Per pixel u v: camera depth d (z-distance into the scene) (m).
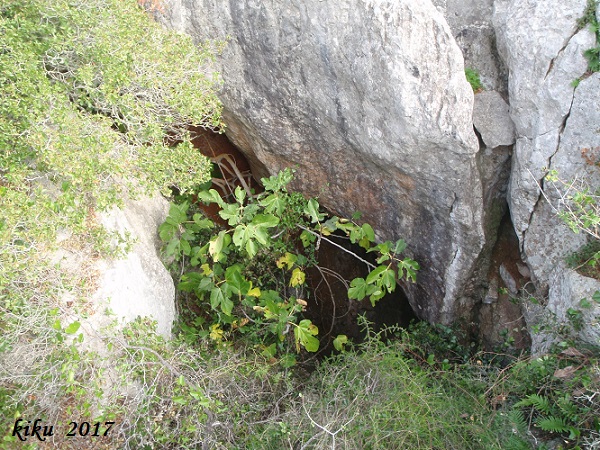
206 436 3.62
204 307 5.18
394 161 4.54
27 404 3.38
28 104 3.32
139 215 4.65
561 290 4.36
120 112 4.00
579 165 4.14
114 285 3.84
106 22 3.65
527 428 3.84
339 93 4.48
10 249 3.18
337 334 6.32
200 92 4.06
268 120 4.94
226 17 4.53
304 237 5.21
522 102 4.19
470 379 4.42
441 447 3.65
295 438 3.74
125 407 3.47
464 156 4.29
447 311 5.36
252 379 4.29
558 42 3.91
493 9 4.37
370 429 3.65
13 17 3.59
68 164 3.27
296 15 4.29
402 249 4.88
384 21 4.00
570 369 3.86
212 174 6.21
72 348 3.30
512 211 4.64
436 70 4.04
